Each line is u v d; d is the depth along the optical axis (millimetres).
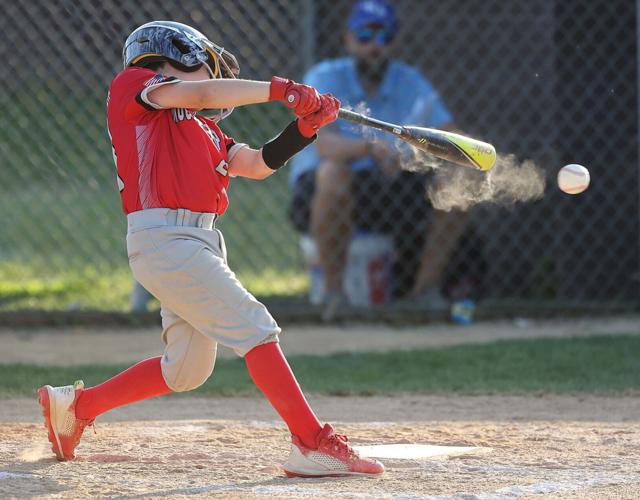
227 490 11398
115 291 31109
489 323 27172
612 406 18016
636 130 28453
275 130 35094
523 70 30266
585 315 27750
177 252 11781
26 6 29750
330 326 26766
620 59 28422
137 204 11984
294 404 12000
